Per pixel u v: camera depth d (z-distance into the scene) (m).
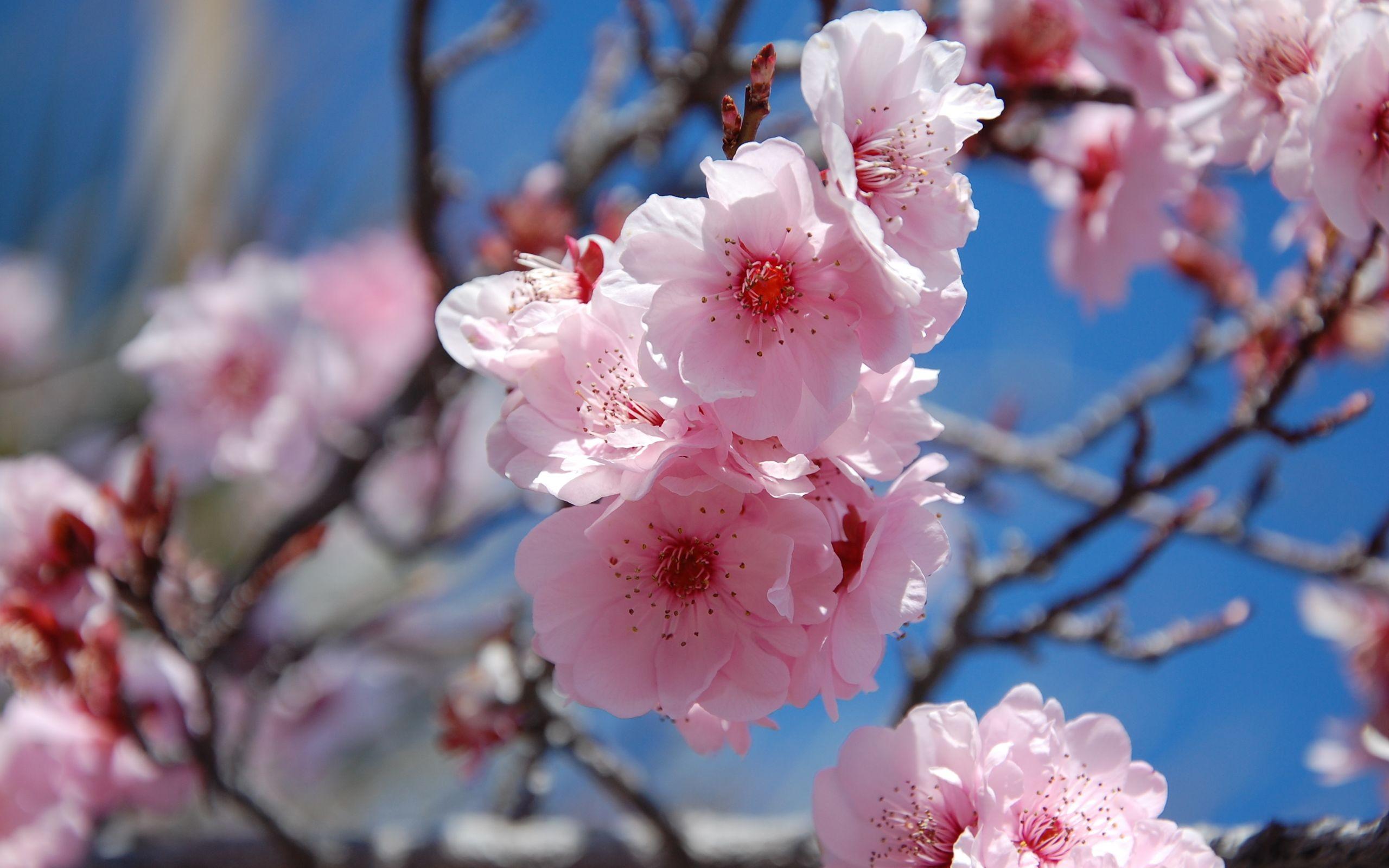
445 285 0.45
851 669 0.30
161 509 0.37
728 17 0.42
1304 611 0.43
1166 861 0.31
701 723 0.31
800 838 0.39
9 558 0.38
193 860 0.42
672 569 0.30
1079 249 0.40
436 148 0.42
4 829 0.41
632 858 0.40
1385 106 0.33
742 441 0.29
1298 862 0.32
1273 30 0.34
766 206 0.29
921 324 0.30
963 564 0.40
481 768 0.42
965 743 0.31
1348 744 0.40
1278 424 0.35
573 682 0.30
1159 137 0.38
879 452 0.30
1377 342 0.41
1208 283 0.44
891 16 0.30
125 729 0.40
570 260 0.31
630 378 0.30
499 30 0.41
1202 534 0.42
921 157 0.30
